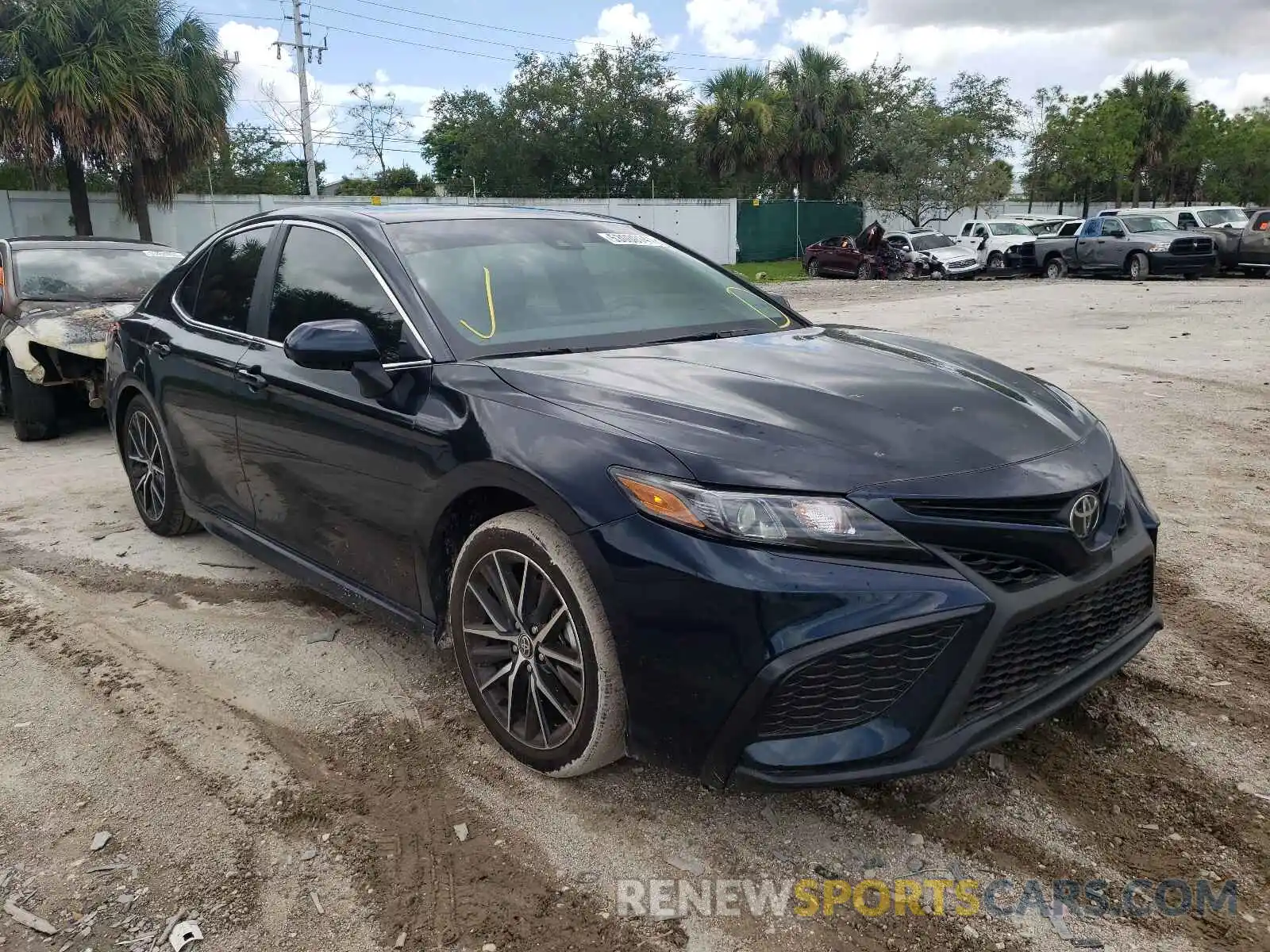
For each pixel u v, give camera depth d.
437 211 3.71
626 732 2.48
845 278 30.16
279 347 3.62
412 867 2.45
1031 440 2.56
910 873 2.36
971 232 29.86
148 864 2.48
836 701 2.21
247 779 2.85
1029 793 2.65
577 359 2.99
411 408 2.94
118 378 4.81
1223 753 2.79
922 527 2.23
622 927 2.22
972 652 2.23
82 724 3.18
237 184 42.31
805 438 2.38
